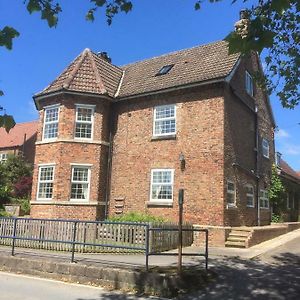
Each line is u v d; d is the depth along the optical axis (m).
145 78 23.58
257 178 23.22
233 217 19.61
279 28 10.05
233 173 20.08
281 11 4.50
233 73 20.22
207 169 19.31
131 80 24.31
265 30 4.51
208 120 19.72
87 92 22.09
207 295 9.79
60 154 21.34
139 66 25.67
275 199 26.16
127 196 21.52
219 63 21.00
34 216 21.59
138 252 15.36
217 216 18.64
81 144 21.75
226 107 19.80
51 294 9.69
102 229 15.83
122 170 21.98
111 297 9.55
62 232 15.81
